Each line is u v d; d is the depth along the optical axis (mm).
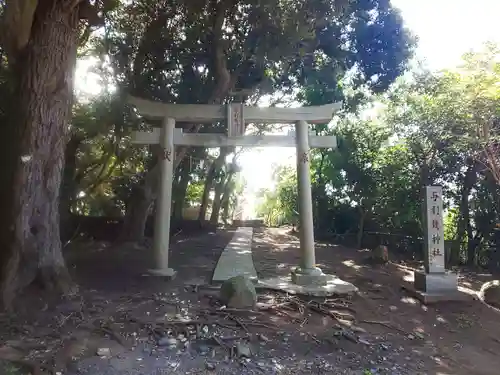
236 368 5227
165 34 12711
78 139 15234
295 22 10430
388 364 5602
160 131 9672
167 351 5598
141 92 13469
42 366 4844
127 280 9266
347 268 12148
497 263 13219
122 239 14625
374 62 13883
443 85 11844
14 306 6539
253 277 9453
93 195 20375
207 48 12836
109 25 13398
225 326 6473
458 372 5465
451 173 14391
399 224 16156
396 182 15742
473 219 14164
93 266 10906
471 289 9898
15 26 7094
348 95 16641
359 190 17422
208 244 17312
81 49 14086
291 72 14227
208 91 13375
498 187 13055
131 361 5246
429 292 8539
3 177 7242
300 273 9070
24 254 7008
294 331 6520
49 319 6332
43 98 7227
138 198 14633
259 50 11672
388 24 13117
